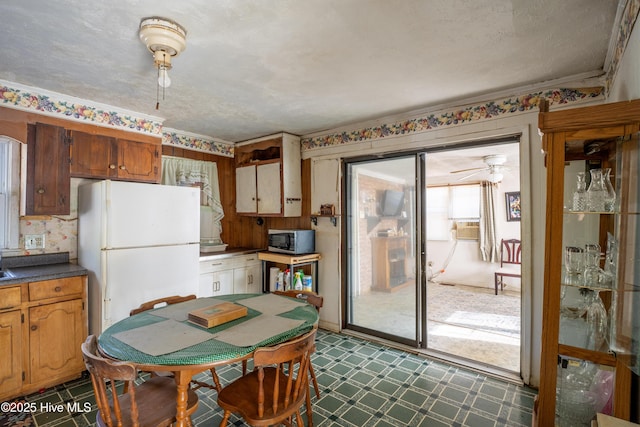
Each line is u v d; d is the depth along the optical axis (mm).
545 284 1476
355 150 3445
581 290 1471
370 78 2254
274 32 1659
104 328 2494
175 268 2928
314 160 3818
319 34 1685
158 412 1471
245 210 4172
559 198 1445
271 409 1525
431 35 1703
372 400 2260
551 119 1428
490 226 5719
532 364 2445
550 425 1465
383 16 1528
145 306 2070
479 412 2125
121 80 2312
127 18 1539
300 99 2684
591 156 1500
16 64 2059
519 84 2379
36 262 2715
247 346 1444
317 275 3791
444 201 6211
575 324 1466
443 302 4891
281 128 3617
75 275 2479
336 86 2400
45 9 1466
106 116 2887
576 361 1454
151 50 1639
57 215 2797
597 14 1535
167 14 1506
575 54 1928
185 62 1998
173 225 2920
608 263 1449
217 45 1788
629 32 1421
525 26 1627
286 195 3756
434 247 6312
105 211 2516
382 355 2994
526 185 2455
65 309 2430
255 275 4094
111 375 1234
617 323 1377
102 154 2869
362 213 3521
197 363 1319
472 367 2727
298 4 1429
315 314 1913
